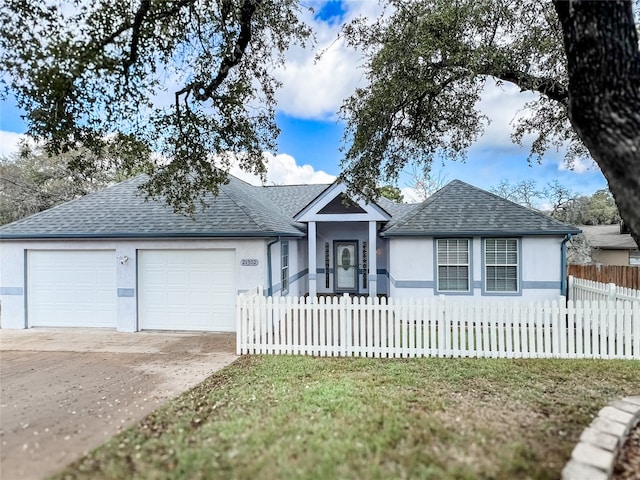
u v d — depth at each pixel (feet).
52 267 33.91
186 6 20.10
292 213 50.85
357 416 13.70
